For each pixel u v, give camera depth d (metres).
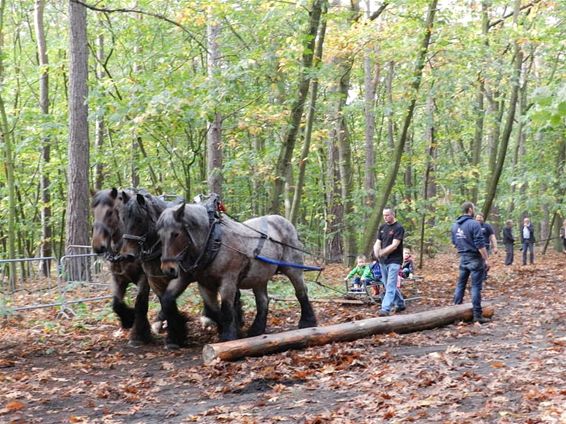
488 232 19.17
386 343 9.16
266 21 15.13
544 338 9.29
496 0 20.30
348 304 13.55
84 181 16.36
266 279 9.74
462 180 28.64
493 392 6.34
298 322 11.37
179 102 12.83
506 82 19.12
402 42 16.81
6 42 28.36
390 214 12.18
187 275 8.85
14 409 6.67
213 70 13.84
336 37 16.72
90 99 14.88
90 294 13.54
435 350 8.66
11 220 18.00
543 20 20.14
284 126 15.95
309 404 6.44
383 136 35.88
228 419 6.10
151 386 7.49
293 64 14.23
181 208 8.32
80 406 6.80
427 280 18.62
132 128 13.62
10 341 10.23
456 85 18.45
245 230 9.44
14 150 21.59
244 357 8.29
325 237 25.08
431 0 16.73
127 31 19.55
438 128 25.45
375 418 5.81
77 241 16.23
